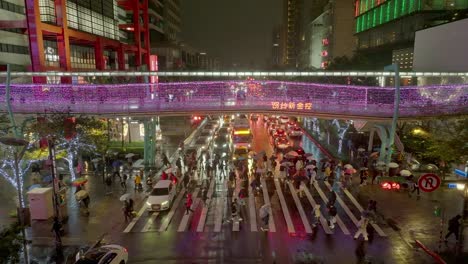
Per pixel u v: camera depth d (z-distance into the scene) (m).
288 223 22.05
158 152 41.72
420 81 56.22
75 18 61.97
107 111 32.59
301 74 31.47
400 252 18.27
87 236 20.47
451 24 50.28
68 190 29.06
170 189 25.78
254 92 41.66
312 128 58.50
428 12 82.25
